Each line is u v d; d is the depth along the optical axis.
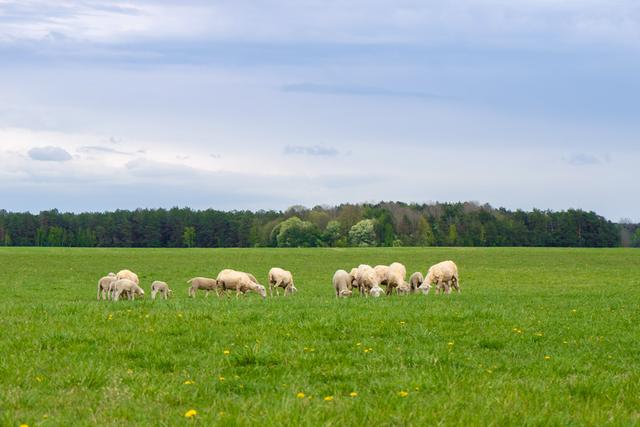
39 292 38.09
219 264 69.12
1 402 8.67
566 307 21.70
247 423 7.49
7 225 149.75
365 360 11.85
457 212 158.00
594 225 147.25
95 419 7.96
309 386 9.91
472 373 10.74
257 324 15.57
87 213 161.75
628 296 27.39
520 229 146.62
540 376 10.86
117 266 64.00
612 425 7.66
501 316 18.11
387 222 143.88
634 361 12.45
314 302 22.02
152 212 156.25
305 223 131.00
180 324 15.41
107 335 13.74
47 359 11.46
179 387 9.62
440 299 24.42
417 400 8.79
